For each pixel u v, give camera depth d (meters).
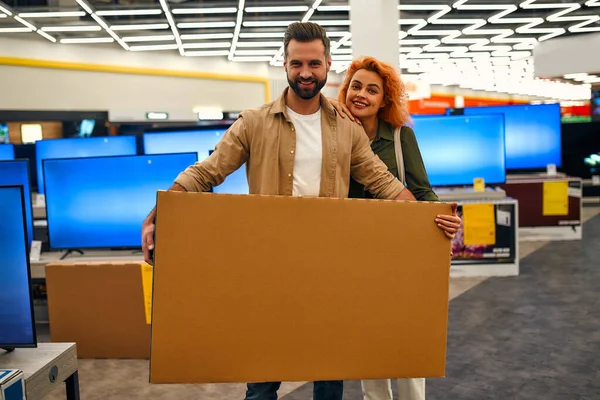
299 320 1.64
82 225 3.70
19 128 11.73
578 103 28.03
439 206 1.67
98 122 12.97
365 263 1.65
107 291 3.36
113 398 2.88
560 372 3.00
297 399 2.84
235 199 1.59
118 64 13.35
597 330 3.62
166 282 1.59
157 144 4.83
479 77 23.08
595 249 6.02
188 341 1.60
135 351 3.38
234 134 1.82
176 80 14.48
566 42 14.30
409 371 1.69
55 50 12.23
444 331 1.69
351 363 1.66
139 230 3.67
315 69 1.72
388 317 1.67
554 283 4.80
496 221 5.08
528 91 28.80
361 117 2.13
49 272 3.38
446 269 1.68
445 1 9.75
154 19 10.44
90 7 9.09
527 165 6.77
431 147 5.34
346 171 1.85
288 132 1.81
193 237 1.59
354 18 6.46
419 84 19.61
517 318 3.93
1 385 1.50
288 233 1.62
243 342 1.62
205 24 10.73
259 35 11.92
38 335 3.74
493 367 3.10
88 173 3.66
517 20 11.70
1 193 1.73
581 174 9.55
